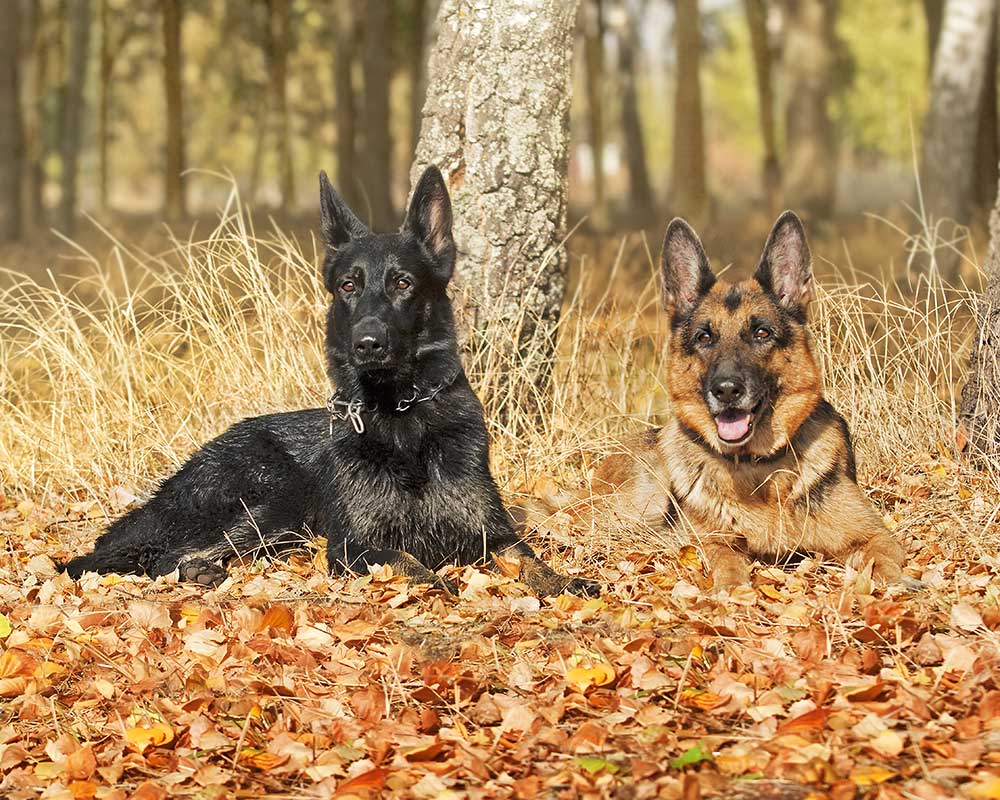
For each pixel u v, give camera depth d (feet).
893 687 12.36
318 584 17.06
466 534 18.08
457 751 11.75
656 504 19.35
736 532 17.69
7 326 26.94
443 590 16.42
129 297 25.49
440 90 23.47
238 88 122.62
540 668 13.58
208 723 12.63
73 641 14.96
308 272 25.17
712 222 72.49
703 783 10.70
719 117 211.82
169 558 18.72
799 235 17.71
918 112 142.10
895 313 25.04
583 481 22.04
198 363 25.22
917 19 140.15
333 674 13.89
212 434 24.23
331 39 115.96
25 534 21.16
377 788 11.25
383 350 16.89
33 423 25.09
